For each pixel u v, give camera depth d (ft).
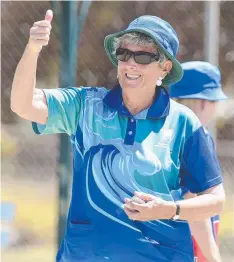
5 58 93.76
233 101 93.71
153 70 34.01
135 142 33.65
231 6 95.40
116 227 33.47
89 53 91.09
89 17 97.40
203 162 34.32
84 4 63.72
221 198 34.40
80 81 89.45
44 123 34.58
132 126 33.76
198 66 46.93
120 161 33.53
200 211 33.47
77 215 34.06
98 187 33.58
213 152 34.88
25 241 81.71
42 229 84.64
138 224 33.55
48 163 120.98
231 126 92.94
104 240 33.55
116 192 33.47
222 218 81.15
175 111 34.35
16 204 93.71
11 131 124.06
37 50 32.83
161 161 33.58
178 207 32.53
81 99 34.73
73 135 34.99
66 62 62.18
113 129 33.91
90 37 94.43
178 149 34.06
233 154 91.91
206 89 46.55
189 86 46.65
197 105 47.01
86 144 34.14
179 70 35.12
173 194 34.12
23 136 124.16
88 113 34.37
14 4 94.32
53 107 34.40
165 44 33.83
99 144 33.91
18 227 83.66
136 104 34.14
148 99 34.19
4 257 77.87
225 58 95.81
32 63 32.99
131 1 101.19
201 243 40.60
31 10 94.89
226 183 88.74
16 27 94.32
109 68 90.07
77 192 34.14
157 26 34.06
